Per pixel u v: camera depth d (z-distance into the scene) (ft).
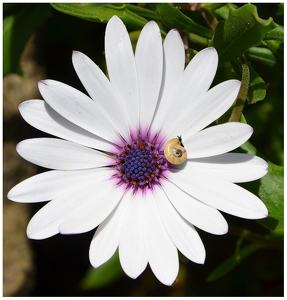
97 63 0.59
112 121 0.48
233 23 0.47
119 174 0.49
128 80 0.47
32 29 0.54
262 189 0.51
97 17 0.50
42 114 0.46
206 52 0.45
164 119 0.47
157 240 0.46
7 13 0.55
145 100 0.47
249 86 0.51
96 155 0.48
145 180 0.49
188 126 0.47
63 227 0.44
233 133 0.45
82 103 0.46
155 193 0.48
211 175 0.46
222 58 0.49
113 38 0.46
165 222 0.46
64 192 0.47
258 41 0.47
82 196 0.47
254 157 0.45
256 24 0.46
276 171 0.51
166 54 0.46
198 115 0.46
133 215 0.47
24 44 0.54
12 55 0.54
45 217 0.45
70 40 0.60
